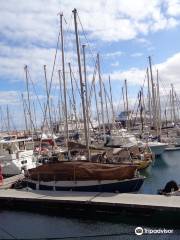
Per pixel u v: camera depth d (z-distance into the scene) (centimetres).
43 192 2108
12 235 1662
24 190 2189
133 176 2064
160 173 3030
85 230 1684
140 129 4966
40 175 2236
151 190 2352
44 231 1698
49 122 4631
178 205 1680
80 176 2119
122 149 2970
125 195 1931
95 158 2634
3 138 3362
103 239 1586
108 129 4747
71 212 1914
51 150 3559
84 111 2489
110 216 1825
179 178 2794
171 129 5406
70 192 2073
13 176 2686
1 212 1998
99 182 2081
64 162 2222
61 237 1622
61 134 4803
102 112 4484
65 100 2912
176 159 3819
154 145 3903
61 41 2884
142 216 1752
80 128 4488
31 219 1873
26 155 2898
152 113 5462
